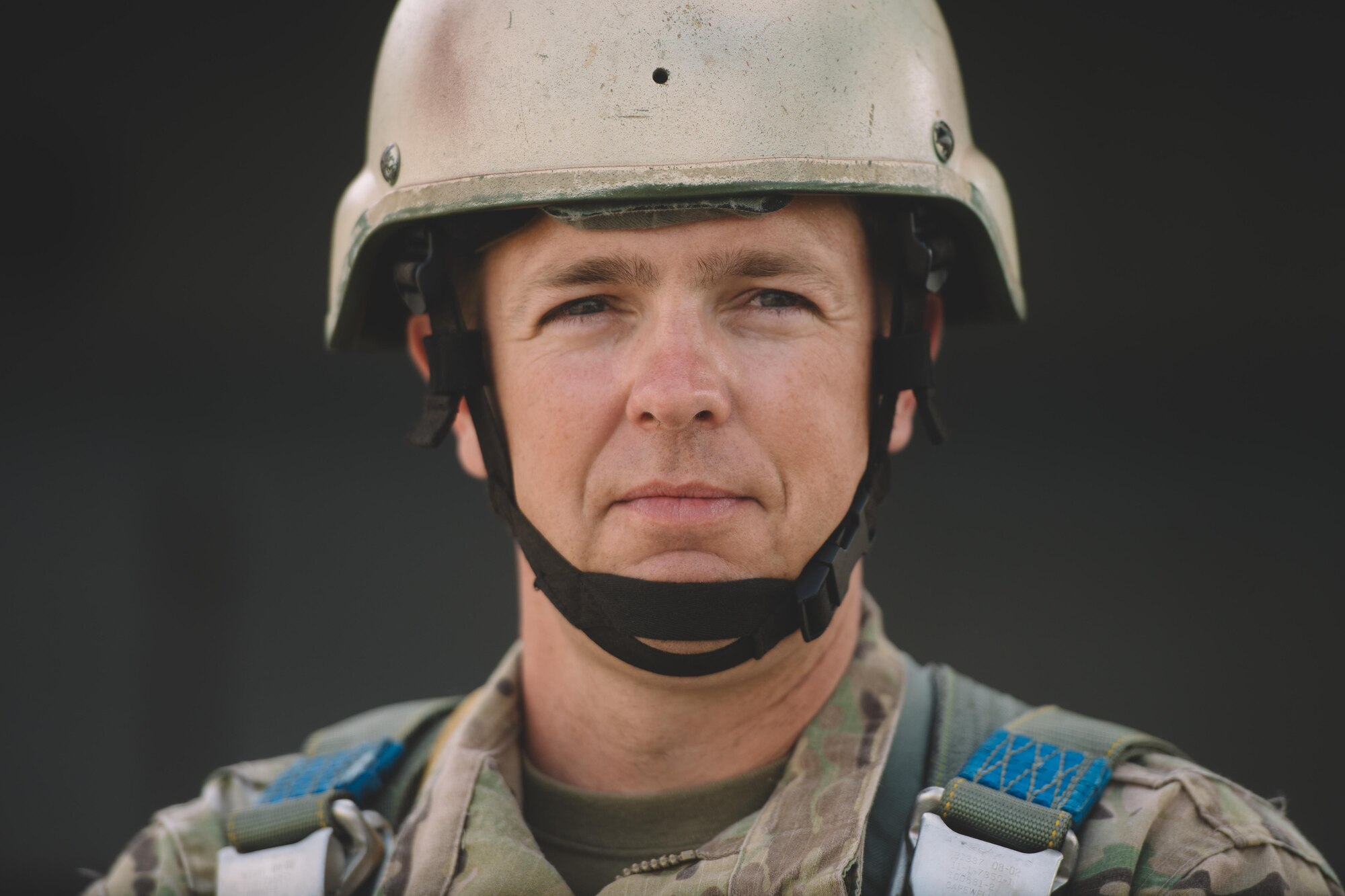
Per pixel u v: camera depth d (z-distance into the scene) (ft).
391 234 11.10
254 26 26.66
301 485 27.25
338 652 26.94
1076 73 25.31
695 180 9.45
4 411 26.86
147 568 26.81
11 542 26.66
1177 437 25.43
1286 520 24.89
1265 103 24.76
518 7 10.19
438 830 10.41
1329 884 9.71
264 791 12.22
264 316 27.27
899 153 10.23
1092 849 9.37
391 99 11.06
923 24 10.92
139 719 26.53
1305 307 24.84
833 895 9.18
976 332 26.16
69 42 26.48
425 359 11.76
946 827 9.56
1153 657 25.16
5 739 26.37
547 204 9.69
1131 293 25.52
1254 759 24.63
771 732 10.57
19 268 26.86
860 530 10.23
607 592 9.78
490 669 26.78
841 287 10.10
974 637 25.68
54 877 26.13
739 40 9.83
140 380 27.09
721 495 9.67
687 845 10.48
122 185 26.96
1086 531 25.66
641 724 10.56
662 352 9.56
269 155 27.07
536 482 10.11
